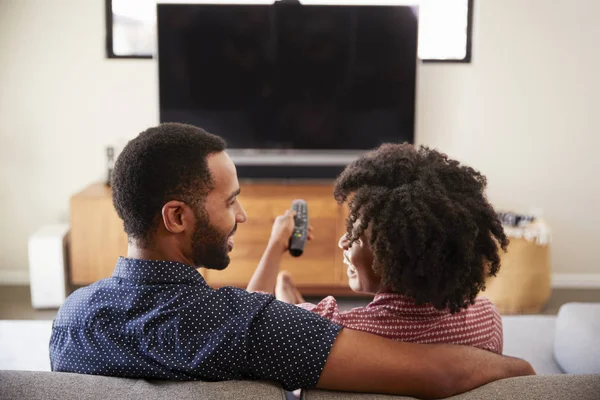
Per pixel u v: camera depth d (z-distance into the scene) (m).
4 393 0.75
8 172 3.29
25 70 3.20
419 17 3.11
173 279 0.86
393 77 3.16
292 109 3.17
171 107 3.13
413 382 0.82
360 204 0.85
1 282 3.37
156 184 0.84
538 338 1.57
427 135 3.41
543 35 3.30
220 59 3.10
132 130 3.31
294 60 3.12
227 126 3.17
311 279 3.02
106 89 3.26
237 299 0.84
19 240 3.36
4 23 3.14
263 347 0.81
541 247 2.86
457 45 3.39
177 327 0.82
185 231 0.87
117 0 3.22
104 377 0.81
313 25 3.09
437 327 0.90
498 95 3.37
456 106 3.38
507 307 2.91
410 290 0.82
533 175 3.43
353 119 3.20
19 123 3.25
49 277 2.91
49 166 3.31
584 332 1.35
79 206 2.89
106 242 2.93
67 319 0.88
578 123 3.39
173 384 0.79
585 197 3.43
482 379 0.86
